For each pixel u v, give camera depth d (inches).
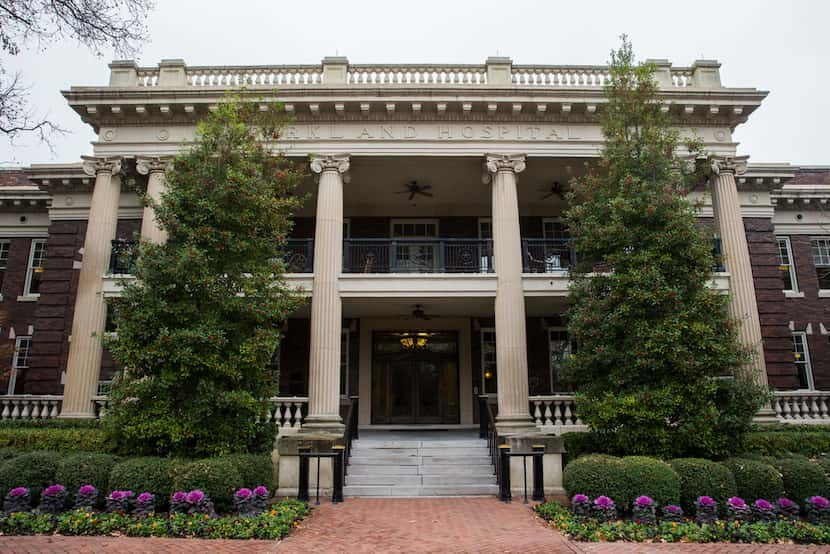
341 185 643.5
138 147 649.0
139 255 463.8
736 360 455.8
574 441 518.0
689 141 528.4
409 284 623.2
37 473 402.3
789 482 420.5
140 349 429.7
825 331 841.5
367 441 616.1
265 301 466.0
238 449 446.0
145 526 339.3
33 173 779.4
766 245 791.1
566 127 658.2
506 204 633.0
